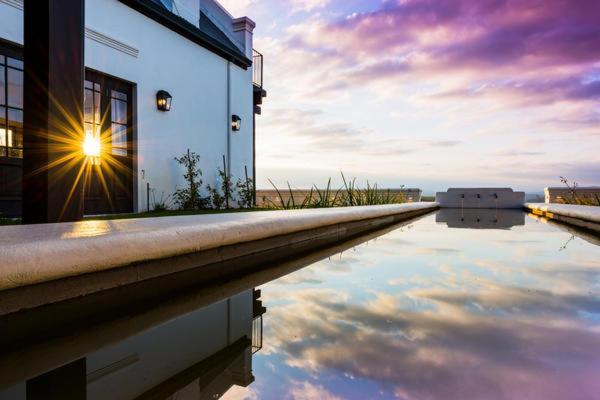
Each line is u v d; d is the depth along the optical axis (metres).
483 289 1.65
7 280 1.19
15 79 4.64
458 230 4.53
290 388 0.78
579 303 1.41
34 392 0.78
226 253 2.16
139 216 4.82
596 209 4.88
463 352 0.96
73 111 2.00
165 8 6.83
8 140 4.55
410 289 1.66
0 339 1.11
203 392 0.76
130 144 6.26
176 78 7.16
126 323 1.26
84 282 1.42
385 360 0.91
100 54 5.62
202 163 7.86
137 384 0.81
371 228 4.78
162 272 1.75
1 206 4.45
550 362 0.89
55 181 1.94
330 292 1.62
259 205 9.84
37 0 1.90
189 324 1.24
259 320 1.25
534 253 2.66
